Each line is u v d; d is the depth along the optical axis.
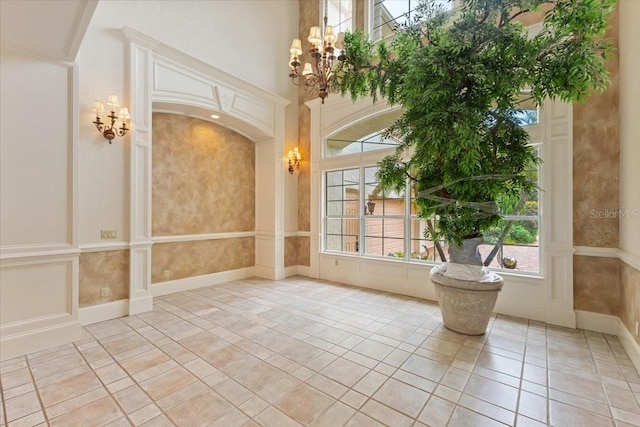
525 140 2.65
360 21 5.20
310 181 5.64
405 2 4.86
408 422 1.75
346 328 3.14
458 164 2.48
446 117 2.33
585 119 3.11
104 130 3.34
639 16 2.35
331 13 5.66
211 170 4.96
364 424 1.73
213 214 5.00
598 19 2.05
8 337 2.47
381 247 4.81
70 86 2.81
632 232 2.53
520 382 2.16
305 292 4.54
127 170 3.56
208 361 2.44
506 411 1.85
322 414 1.82
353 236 5.14
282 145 5.55
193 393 2.01
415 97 2.54
